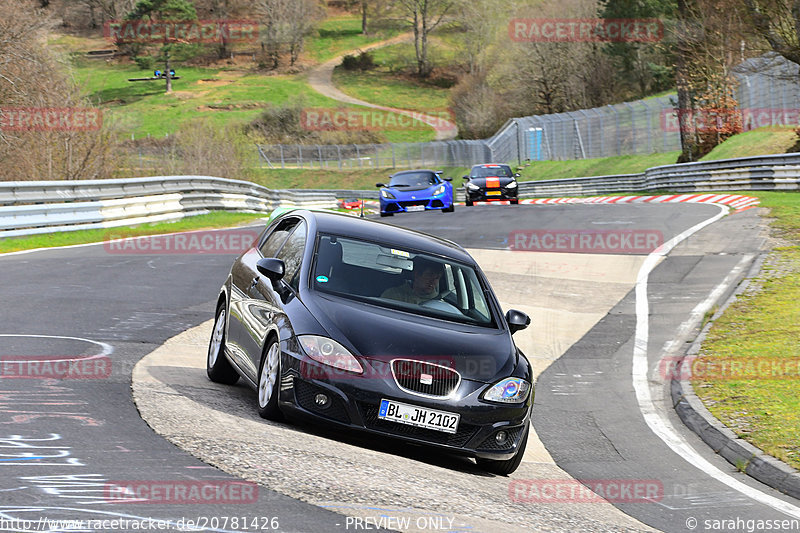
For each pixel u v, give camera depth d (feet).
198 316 135.74
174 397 81.71
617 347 142.61
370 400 72.95
